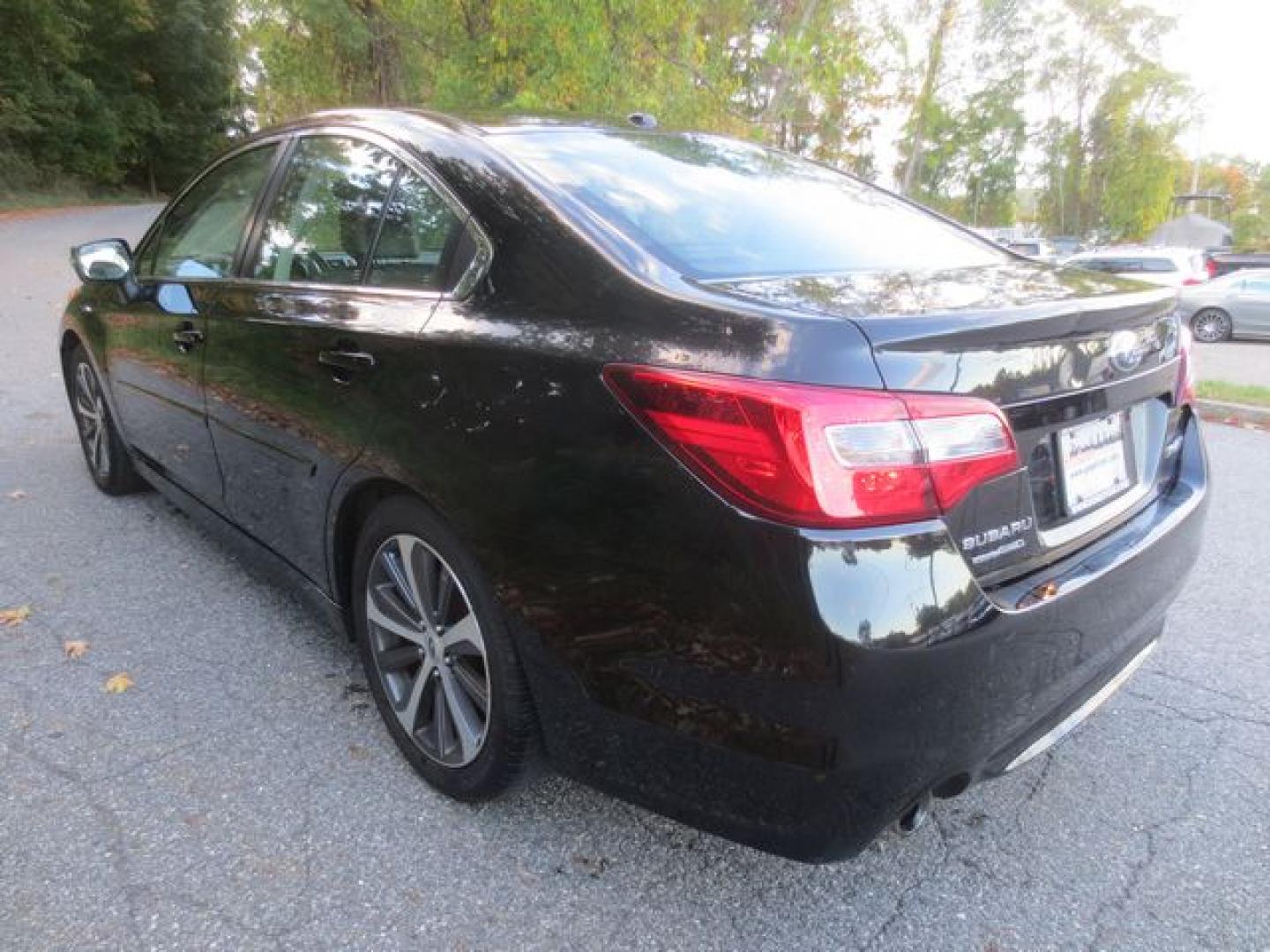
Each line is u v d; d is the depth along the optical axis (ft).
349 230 8.45
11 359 24.13
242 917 6.33
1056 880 7.03
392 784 7.79
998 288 6.77
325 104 50.19
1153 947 6.41
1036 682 5.92
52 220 79.15
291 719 8.64
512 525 6.22
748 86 33.37
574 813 7.53
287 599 10.99
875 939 6.41
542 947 6.23
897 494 5.14
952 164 154.10
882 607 5.08
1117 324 6.66
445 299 7.07
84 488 14.60
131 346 11.85
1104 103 175.11
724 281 6.34
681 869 6.97
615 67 27.84
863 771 5.28
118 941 6.08
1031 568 6.02
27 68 106.01
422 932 6.29
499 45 29.76
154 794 7.52
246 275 9.70
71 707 8.70
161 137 135.23
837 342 5.21
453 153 7.73
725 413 5.24
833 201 9.06
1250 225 240.53
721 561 5.29
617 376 5.70
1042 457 6.20
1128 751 8.73
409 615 7.71
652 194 7.69
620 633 5.79
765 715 5.32
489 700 6.86
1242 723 9.23
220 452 10.08
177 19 130.21
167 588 11.20
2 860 6.72
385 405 7.20
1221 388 27.37
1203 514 7.97
